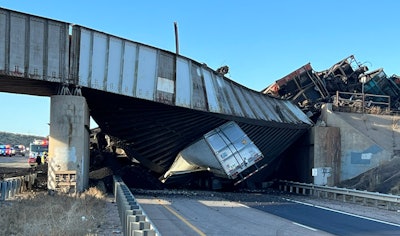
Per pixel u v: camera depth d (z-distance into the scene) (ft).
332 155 122.21
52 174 74.23
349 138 123.85
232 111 102.73
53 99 76.64
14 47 72.18
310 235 42.34
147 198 79.61
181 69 95.04
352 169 122.21
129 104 93.81
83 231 34.81
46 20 75.72
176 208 64.39
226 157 101.09
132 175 108.17
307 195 108.27
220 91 103.19
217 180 112.78
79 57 78.38
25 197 68.03
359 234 44.42
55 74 76.13
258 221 52.60
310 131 125.49
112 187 92.43
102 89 81.20
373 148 121.90
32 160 186.80
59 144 75.31
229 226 47.03
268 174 135.85
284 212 65.21
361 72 156.04
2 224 37.17
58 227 34.42
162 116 97.30
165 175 111.14
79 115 76.59
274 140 119.03
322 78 152.56
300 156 132.98
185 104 93.61
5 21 71.61
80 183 75.41
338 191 94.22
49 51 75.77
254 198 91.81
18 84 84.43
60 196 64.49
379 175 110.42
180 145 104.99
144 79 87.81
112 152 128.06
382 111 131.64
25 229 34.55
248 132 110.52
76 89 77.82
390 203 79.25
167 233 40.55
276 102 122.93
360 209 74.69
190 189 114.21
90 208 49.96
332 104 130.52
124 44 85.10
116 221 44.75
